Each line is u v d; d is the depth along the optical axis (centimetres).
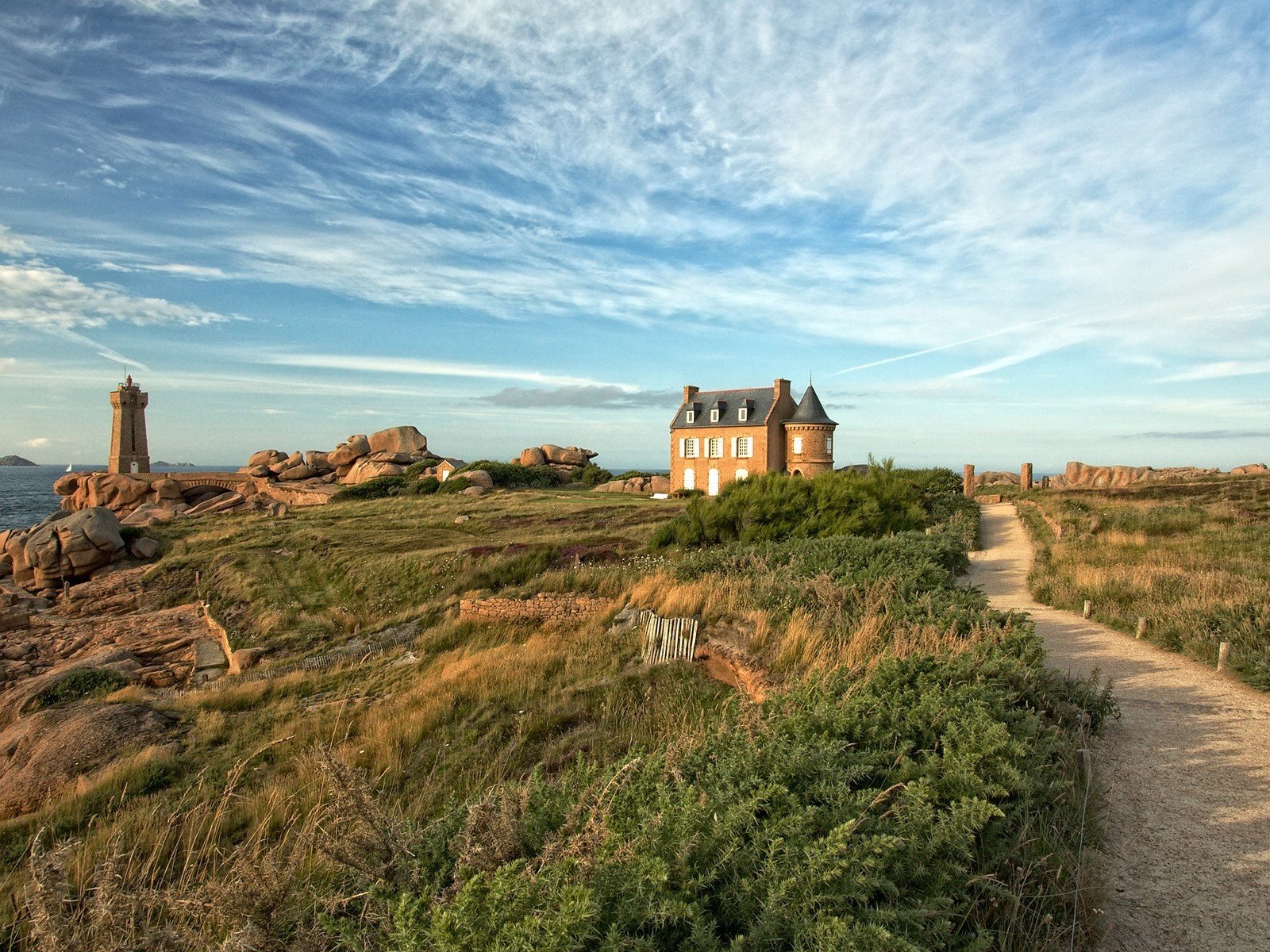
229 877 361
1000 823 418
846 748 470
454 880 329
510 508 4222
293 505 5800
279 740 974
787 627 1061
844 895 288
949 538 1839
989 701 575
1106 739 698
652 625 1241
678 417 5472
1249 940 386
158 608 2822
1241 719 757
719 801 360
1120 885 442
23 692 1662
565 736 895
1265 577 1415
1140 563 1706
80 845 634
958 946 334
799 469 4903
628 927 274
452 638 1700
